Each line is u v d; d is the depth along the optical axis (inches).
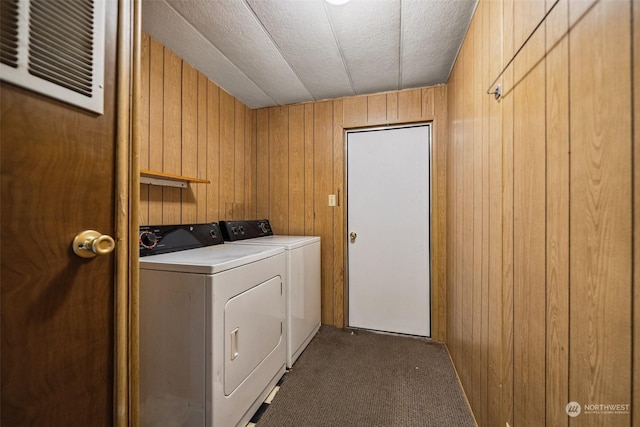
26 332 21.9
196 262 48.0
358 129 100.2
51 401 23.3
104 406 27.1
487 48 47.4
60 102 23.5
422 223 94.0
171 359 47.4
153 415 48.6
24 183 21.5
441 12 56.7
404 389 64.6
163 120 69.1
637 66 18.4
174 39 66.4
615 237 20.4
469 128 58.8
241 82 88.5
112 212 27.5
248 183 108.0
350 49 70.3
